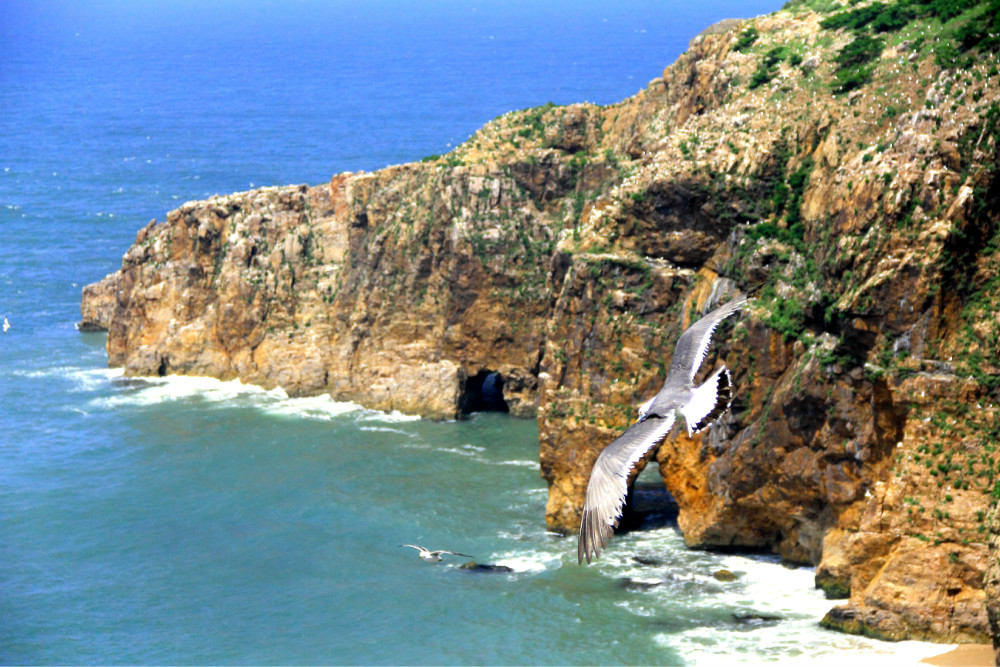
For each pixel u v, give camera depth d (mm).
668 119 101188
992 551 55219
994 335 60656
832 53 84000
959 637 57781
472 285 104438
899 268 62156
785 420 67438
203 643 62031
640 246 79750
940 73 71438
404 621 63531
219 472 88875
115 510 81625
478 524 78188
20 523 79438
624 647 59219
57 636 63125
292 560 72938
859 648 57844
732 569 69375
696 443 72062
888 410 63000
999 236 62469
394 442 96438
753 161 76312
